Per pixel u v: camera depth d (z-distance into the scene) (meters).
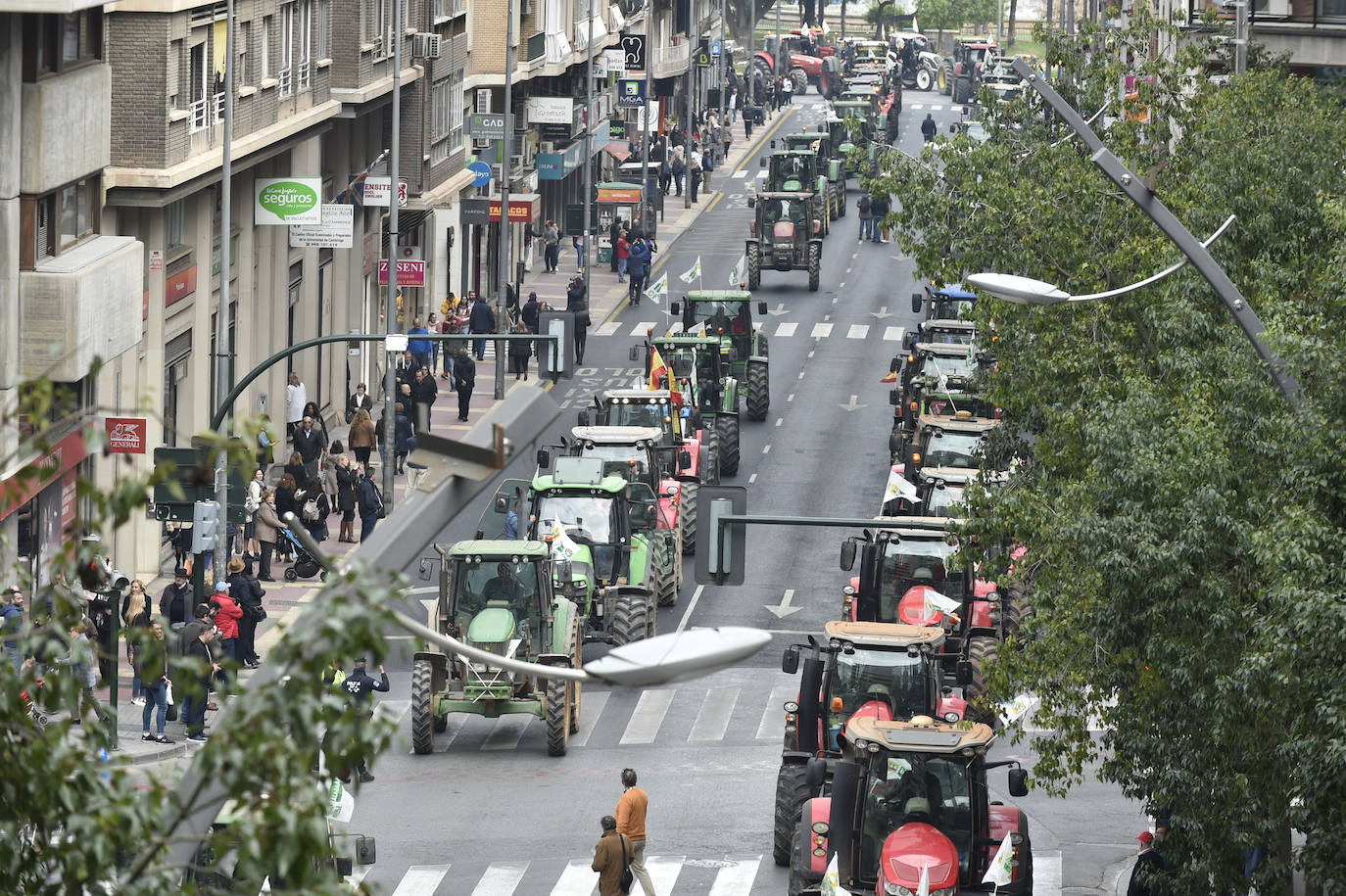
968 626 95.94
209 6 118.94
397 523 27.69
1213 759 55.03
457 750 90.38
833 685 75.31
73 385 97.12
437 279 192.62
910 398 144.38
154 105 111.75
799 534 131.25
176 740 87.06
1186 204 79.94
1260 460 56.47
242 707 22.48
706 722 95.56
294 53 140.88
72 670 24.06
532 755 89.88
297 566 115.88
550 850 76.75
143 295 112.38
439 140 180.50
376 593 23.03
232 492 101.50
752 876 73.81
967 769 62.62
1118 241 84.56
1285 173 76.50
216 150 121.19
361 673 91.81
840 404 169.75
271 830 21.62
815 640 77.00
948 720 66.44
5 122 91.75
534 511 104.25
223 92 123.12
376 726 22.56
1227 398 58.22
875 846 62.69
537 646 89.00
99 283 98.56
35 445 23.58
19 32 92.19
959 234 93.56
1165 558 53.56
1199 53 100.12
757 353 169.75
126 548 111.44
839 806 62.94
